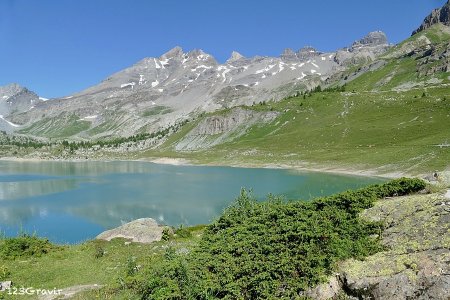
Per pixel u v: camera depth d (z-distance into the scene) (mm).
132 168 169000
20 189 102375
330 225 16672
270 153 164000
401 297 12297
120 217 66000
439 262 12664
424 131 138125
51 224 62625
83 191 96000
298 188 86688
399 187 21047
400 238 15125
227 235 18625
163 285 15422
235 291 14633
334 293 13859
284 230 16812
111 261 26094
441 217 15250
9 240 29203
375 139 145500
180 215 65375
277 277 14867
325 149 150250
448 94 186750
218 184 100625
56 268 24750
